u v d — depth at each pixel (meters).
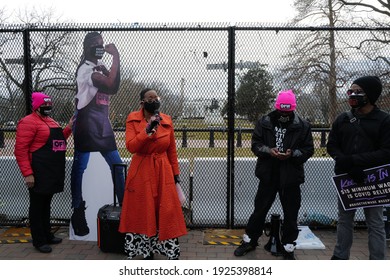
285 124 3.44
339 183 3.21
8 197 4.66
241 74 4.27
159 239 3.08
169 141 3.18
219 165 4.43
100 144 4.15
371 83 3.00
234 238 4.15
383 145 2.97
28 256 3.68
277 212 4.53
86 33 4.19
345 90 4.29
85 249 3.88
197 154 4.42
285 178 3.35
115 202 3.88
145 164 3.11
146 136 2.92
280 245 3.69
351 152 3.09
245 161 4.47
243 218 4.50
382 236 3.09
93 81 4.15
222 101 4.27
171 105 4.30
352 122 3.11
